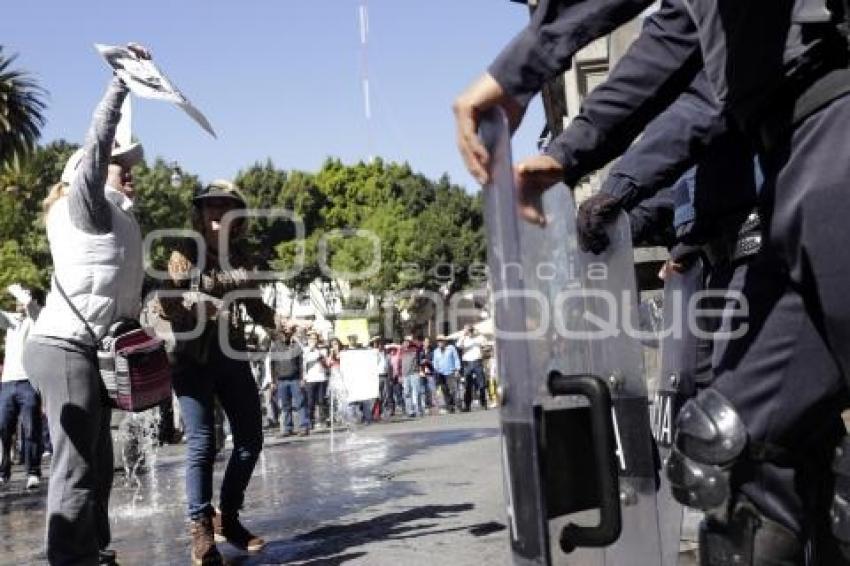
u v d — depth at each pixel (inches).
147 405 157.9
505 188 68.5
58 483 149.6
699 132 86.7
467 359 971.3
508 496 70.3
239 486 195.8
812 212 71.6
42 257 1514.5
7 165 1466.5
